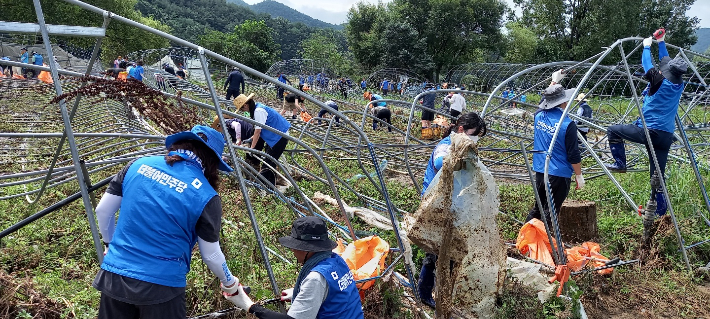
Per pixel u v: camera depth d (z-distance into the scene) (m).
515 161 10.78
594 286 5.19
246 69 3.85
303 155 10.30
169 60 25.66
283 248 5.37
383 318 4.17
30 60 14.95
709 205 6.49
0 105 8.32
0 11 31.33
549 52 44.53
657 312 4.97
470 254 3.67
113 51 39.00
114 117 8.73
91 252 4.89
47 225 5.43
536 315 4.29
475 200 3.62
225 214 6.32
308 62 38.53
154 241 2.59
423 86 24.75
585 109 11.28
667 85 5.95
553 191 5.76
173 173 2.70
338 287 2.91
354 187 8.38
